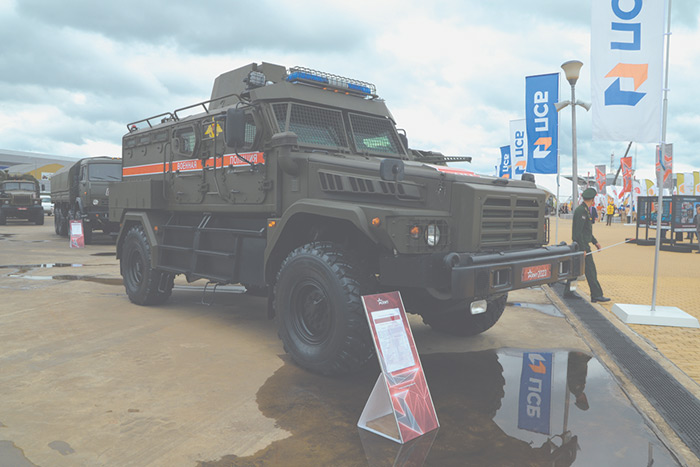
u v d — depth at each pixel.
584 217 7.03
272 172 4.58
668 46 6.03
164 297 6.30
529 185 4.52
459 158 5.38
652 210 17.70
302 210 4.06
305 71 4.91
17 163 66.25
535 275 3.93
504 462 2.67
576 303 7.04
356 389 3.67
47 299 6.62
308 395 3.54
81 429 2.95
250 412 3.24
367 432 2.99
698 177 28.05
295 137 4.29
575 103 10.16
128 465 2.56
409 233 3.53
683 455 2.76
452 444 2.87
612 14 5.98
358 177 3.98
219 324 5.51
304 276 3.99
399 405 2.95
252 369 4.07
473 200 3.71
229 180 5.09
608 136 6.11
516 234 4.17
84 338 4.84
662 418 3.26
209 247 5.47
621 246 17.06
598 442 2.91
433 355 4.61
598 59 6.08
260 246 4.76
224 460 2.63
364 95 5.48
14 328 5.16
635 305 6.49
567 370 4.21
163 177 6.23
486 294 3.53
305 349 4.00
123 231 6.71
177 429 2.97
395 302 3.21
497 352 4.71
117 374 3.88
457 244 3.79
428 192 3.93
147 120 6.65
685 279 9.60
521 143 14.00
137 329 5.21
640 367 4.29
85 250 13.16
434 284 3.55
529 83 10.42
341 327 3.70
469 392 3.70
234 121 4.40
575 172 10.27
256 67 5.31
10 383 3.65
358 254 3.95
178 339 4.89
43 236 18.02
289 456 2.69
